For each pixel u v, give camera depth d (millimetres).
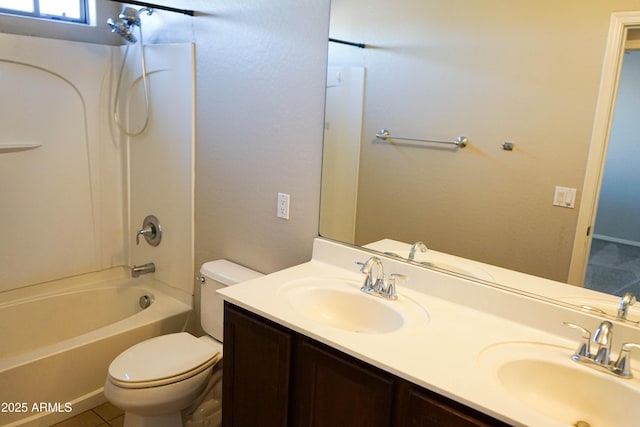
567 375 1389
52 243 2902
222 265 2477
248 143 2357
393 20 1791
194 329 2881
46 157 2793
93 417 2469
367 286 1861
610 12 1357
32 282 2850
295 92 2127
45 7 2738
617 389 1315
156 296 2961
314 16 2008
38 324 2836
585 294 1505
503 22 1546
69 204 2938
